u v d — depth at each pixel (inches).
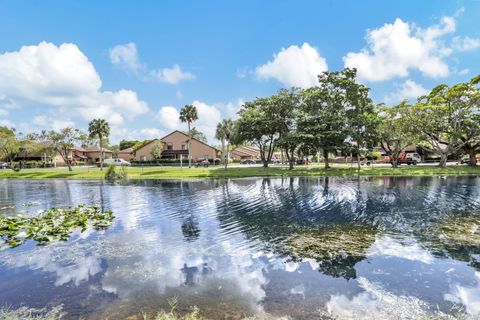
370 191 780.6
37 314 196.4
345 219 458.6
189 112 2049.7
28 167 2333.9
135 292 224.1
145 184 1091.3
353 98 1534.2
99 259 298.8
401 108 1529.3
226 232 395.9
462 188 816.3
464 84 1370.6
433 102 1512.1
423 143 1923.0
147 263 285.6
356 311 191.9
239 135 1781.5
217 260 291.1
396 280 238.2
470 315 186.4
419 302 203.2
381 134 1555.1
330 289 224.1
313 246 328.5
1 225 443.5
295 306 199.2
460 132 1453.0
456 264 269.4
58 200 722.2
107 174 1375.5
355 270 259.3
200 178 1310.3
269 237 367.6
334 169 1536.7
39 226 435.5
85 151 3412.9
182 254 310.5
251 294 217.6
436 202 594.6
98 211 558.6
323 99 1610.5
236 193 791.7
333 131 1449.3
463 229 388.5
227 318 185.6
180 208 579.2
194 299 211.5
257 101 1817.2
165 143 2706.7
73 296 220.2
